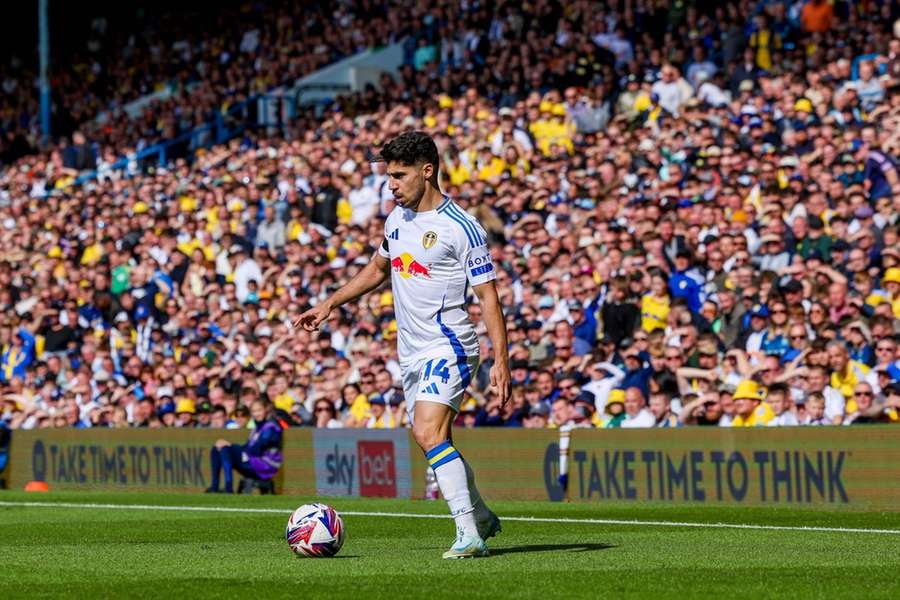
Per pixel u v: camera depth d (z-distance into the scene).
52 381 77.56
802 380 50.75
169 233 90.50
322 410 61.00
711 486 46.06
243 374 65.19
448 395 27.52
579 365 57.91
